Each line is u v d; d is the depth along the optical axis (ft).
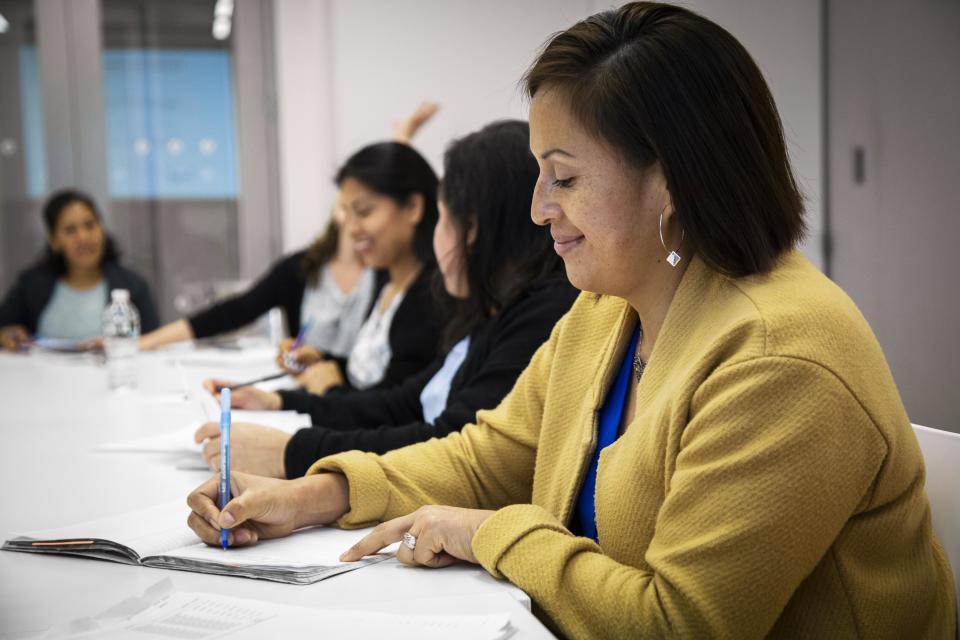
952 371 7.80
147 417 6.87
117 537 3.66
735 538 2.72
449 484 4.14
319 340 10.93
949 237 7.97
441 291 6.42
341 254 11.09
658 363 3.26
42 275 13.17
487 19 15.35
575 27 3.30
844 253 9.96
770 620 2.77
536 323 5.03
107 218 16.57
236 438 4.83
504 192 5.28
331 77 15.67
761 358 2.81
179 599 3.06
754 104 3.10
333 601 3.11
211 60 16.74
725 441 2.80
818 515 2.74
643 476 3.19
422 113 13.55
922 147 8.41
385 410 6.43
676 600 2.77
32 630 2.90
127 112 16.55
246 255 17.08
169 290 16.93
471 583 3.25
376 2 15.49
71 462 5.33
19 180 16.17
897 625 2.97
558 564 3.11
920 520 3.03
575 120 3.18
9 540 3.72
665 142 3.06
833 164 10.14
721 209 3.06
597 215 3.22
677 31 3.10
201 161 16.88
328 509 3.89
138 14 16.44
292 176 16.43
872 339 2.98
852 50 9.71
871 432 2.78
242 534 3.61
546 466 3.92
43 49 16.08
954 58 7.95
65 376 9.16
